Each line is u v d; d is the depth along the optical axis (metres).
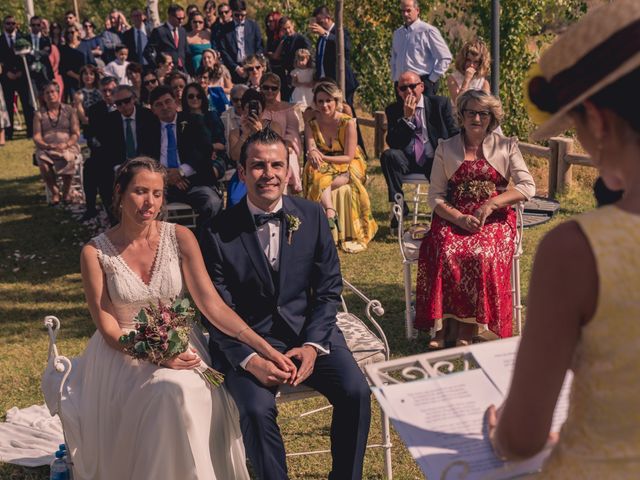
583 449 1.44
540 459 1.72
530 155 10.42
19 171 12.05
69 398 3.61
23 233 8.89
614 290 1.33
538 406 1.41
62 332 6.05
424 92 9.84
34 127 10.04
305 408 4.66
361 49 12.95
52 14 23.11
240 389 3.39
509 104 11.66
